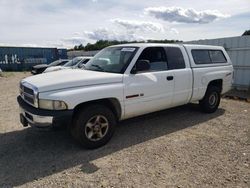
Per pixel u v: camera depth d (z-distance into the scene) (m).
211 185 3.10
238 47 10.55
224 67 6.61
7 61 28.58
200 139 4.64
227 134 4.90
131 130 5.12
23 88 4.25
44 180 3.22
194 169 3.50
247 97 8.77
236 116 6.21
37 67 19.08
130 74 4.49
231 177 3.29
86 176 3.33
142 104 4.70
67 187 3.06
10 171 3.45
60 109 3.72
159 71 4.99
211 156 3.91
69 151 4.10
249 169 3.50
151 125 5.45
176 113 6.41
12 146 4.32
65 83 3.83
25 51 29.72
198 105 7.01
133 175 3.34
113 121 4.35
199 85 5.83
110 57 5.04
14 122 5.71
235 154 3.98
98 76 4.17
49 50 31.41
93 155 3.96
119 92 4.29
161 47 5.16
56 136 4.78
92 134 4.12
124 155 3.96
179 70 5.34
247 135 4.85
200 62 5.96
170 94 5.17
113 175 3.35
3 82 15.05
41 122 3.71
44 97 3.69
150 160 3.78
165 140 4.59
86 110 3.98
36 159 3.82
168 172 3.42
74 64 12.92
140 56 4.70
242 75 10.55
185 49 5.70
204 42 11.84
